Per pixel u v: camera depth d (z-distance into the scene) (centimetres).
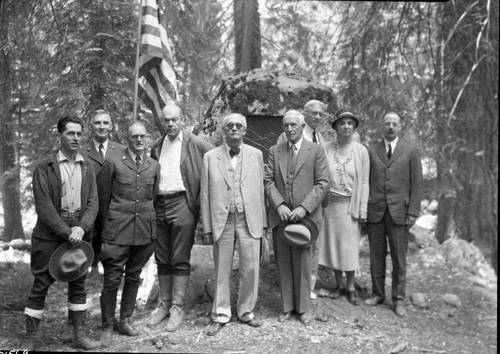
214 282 597
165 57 717
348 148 630
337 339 534
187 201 552
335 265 628
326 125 701
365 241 870
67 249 486
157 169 538
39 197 477
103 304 531
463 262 823
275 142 677
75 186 490
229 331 534
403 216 616
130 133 522
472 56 966
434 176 1137
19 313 588
